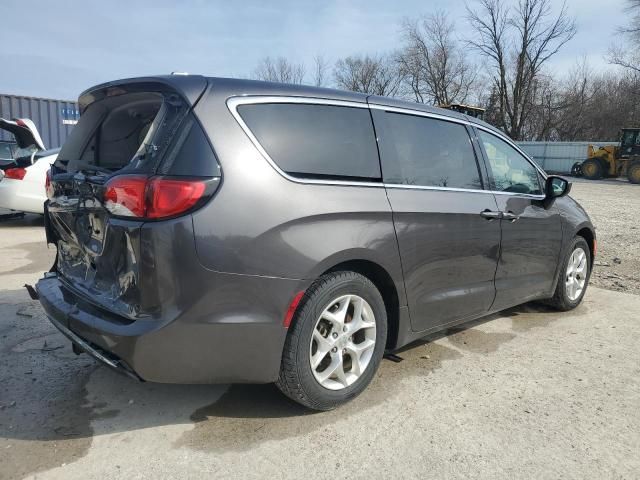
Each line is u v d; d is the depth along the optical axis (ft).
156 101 9.49
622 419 9.79
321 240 8.89
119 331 7.91
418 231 10.53
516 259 13.46
